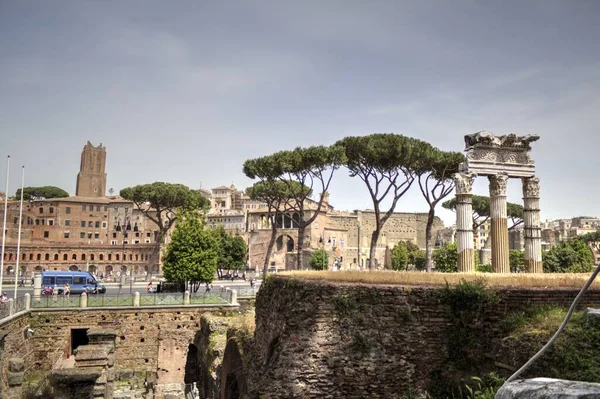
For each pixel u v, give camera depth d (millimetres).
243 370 22719
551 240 155625
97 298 44250
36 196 161125
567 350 12148
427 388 14492
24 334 39375
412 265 128000
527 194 32156
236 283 78812
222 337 35719
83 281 59281
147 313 44344
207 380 34812
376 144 47594
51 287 56062
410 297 15141
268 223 138500
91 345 29219
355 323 14875
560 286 16328
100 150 175625
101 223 141125
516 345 13281
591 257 75312
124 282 80938
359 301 15070
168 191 91875
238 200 198250
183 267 55375
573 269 68812
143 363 43594
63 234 136125
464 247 30297
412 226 164000
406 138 47969
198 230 57281
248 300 48719
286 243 131000
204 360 36781
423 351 14812
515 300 14953
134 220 143250
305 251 120438
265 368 17609
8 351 34969
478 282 15617
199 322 44812
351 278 17453
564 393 5590
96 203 141125
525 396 5996
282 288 17547
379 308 15023
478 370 14289
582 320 12867
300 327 15078
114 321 43531
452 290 15164
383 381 14539
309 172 55062
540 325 13609
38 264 115625
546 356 12383
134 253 125688
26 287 69188
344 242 142250
